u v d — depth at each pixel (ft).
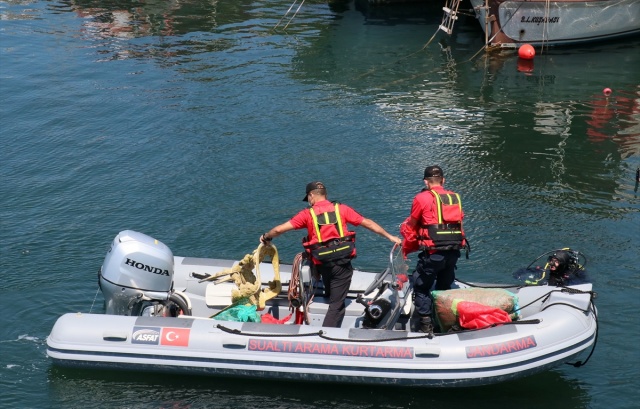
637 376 27.81
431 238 26.76
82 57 71.72
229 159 48.08
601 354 29.09
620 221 39.83
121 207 41.68
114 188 44.14
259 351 26.37
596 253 36.40
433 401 26.63
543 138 52.44
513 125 55.01
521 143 51.49
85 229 39.24
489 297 26.96
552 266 31.01
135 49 74.43
